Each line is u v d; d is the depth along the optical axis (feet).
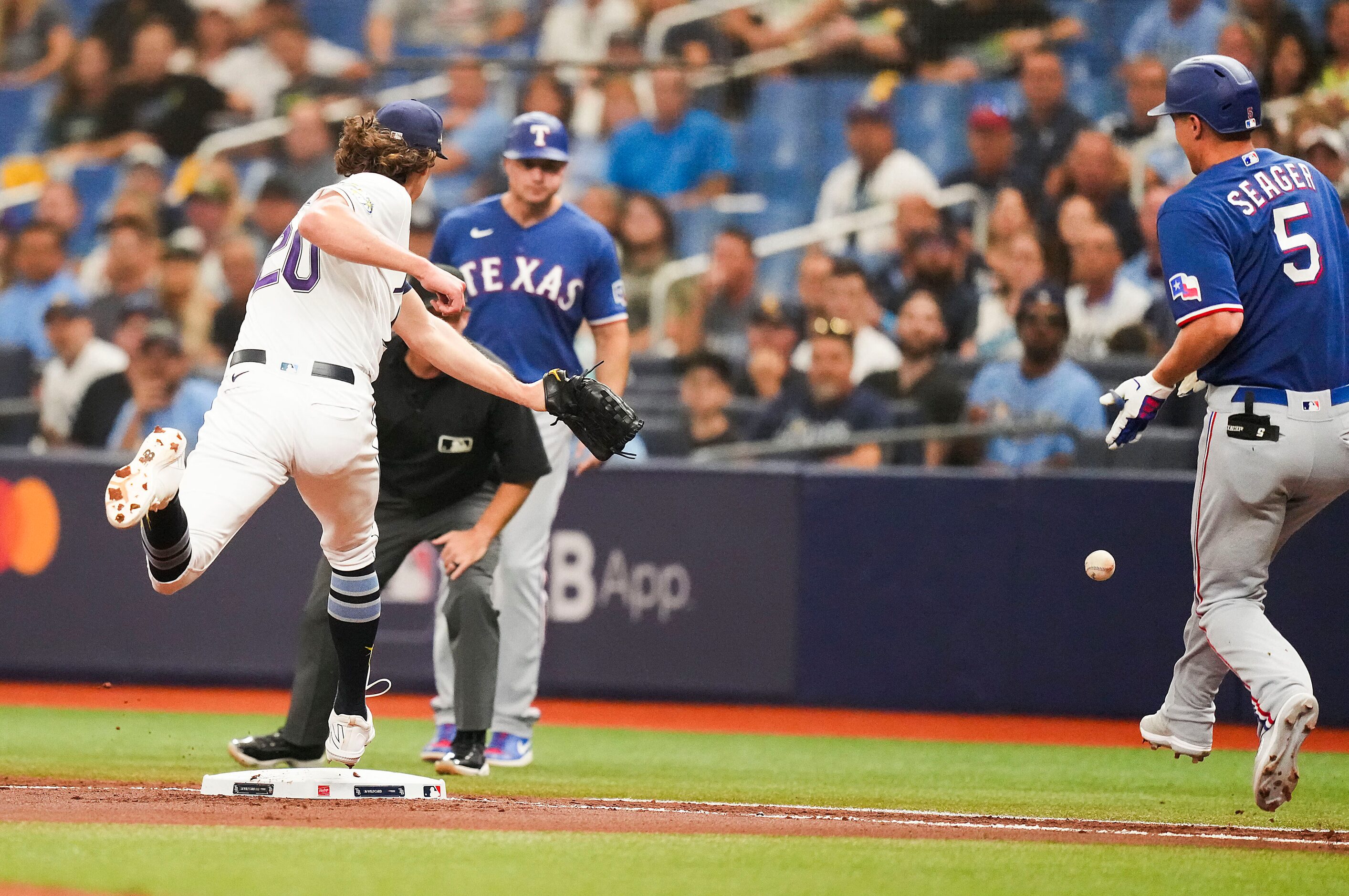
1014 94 131.95
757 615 97.71
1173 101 51.29
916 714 95.76
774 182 134.92
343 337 46.55
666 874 38.19
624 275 125.80
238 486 45.42
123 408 117.50
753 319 115.85
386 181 47.85
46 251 130.52
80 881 34.99
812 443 109.29
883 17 135.95
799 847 43.50
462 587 60.80
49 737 74.95
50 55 146.61
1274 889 38.37
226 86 144.97
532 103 134.10
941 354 111.65
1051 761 75.77
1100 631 94.27
